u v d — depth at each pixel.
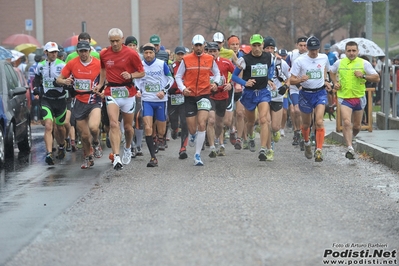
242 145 28.78
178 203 16.38
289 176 20.44
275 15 77.94
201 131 23.05
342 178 20.09
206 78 23.20
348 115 24.23
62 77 22.52
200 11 82.50
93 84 22.48
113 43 21.70
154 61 23.69
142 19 103.88
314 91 23.72
